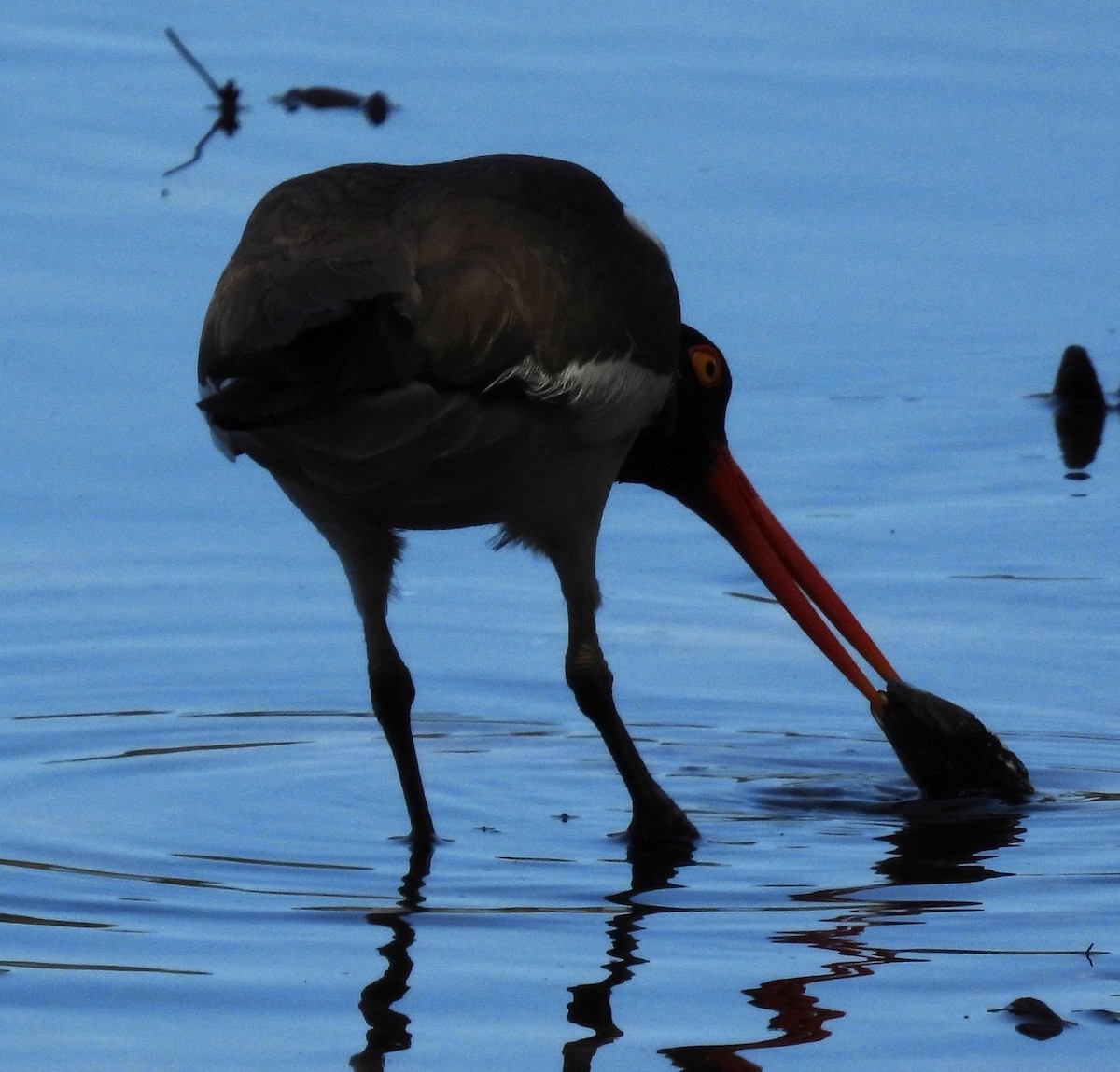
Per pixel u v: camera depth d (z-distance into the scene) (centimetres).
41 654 1152
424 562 1297
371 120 1941
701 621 1209
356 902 836
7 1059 674
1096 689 1099
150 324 1548
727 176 1861
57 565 1257
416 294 834
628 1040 691
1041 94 2067
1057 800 982
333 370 796
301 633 1190
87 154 1850
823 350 1585
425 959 766
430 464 876
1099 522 1312
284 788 995
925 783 994
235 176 1808
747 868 890
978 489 1366
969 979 742
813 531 1301
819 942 783
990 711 1076
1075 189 1869
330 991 734
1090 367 1491
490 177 916
